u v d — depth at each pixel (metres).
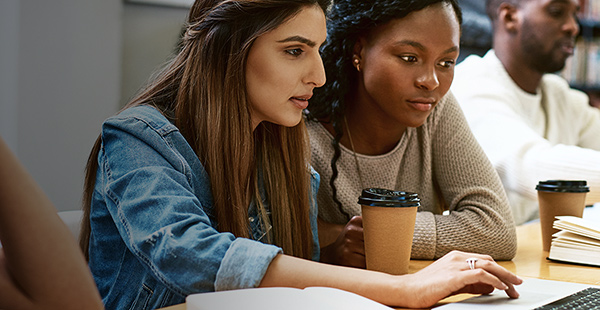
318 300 0.74
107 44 2.73
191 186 1.02
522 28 2.83
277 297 0.74
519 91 2.83
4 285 0.60
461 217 1.40
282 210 1.24
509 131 2.49
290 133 1.25
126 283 1.05
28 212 0.58
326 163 1.49
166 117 1.12
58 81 2.66
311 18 1.08
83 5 2.68
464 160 1.50
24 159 2.62
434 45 1.33
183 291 0.85
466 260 0.92
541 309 0.84
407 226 1.07
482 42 3.40
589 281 1.12
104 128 1.04
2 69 2.61
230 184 1.10
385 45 1.35
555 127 3.03
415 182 1.57
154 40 2.84
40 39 2.62
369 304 0.75
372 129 1.49
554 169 2.23
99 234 1.07
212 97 1.09
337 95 1.46
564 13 2.84
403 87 1.35
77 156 2.71
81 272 0.62
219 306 0.70
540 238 1.66
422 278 0.88
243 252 0.85
